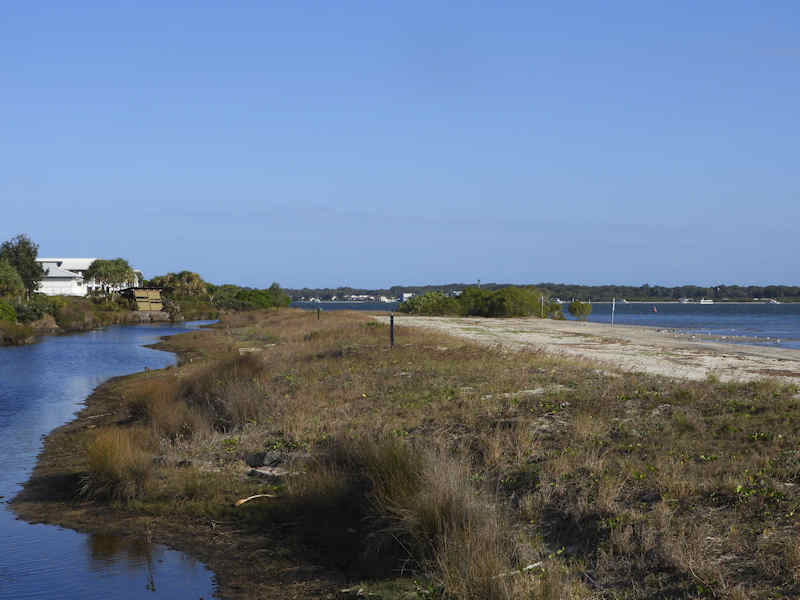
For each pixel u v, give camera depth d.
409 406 13.99
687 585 6.11
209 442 13.27
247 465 12.04
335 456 10.83
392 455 9.22
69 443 15.73
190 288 118.44
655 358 22.47
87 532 9.50
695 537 6.76
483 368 17.94
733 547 6.57
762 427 10.12
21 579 7.92
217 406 15.67
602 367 18.00
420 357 20.83
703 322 92.94
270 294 105.50
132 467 11.01
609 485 8.19
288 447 12.22
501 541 7.32
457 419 12.46
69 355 39.09
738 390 13.44
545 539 7.68
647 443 9.96
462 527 7.50
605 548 7.09
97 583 7.75
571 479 8.81
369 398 15.26
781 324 83.31
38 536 9.41
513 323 51.31
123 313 84.69
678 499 7.69
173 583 7.74
